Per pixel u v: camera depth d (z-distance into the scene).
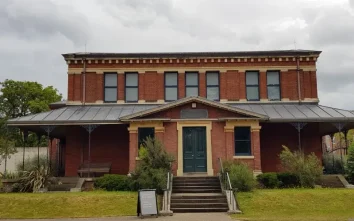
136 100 29.86
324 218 16.31
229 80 29.77
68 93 29.67
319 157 28.00
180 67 29.98
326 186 24.17
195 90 29.84
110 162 28.14
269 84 29.95
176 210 18.53
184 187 21.98
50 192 22.78
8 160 35.91
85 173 26.94
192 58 29.92
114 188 23.17
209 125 25.66
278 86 29.94
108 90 30.02
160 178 21.22
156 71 29.97
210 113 25.80
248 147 25.64
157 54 29.92
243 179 21.16
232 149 25.25
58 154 33.16
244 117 25.36
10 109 54.31
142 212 16.83
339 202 19.11
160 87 29.75
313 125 28.34
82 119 25.84
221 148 25.44
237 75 29.88
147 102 29.58
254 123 25.50
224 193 20.52
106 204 19.16
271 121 25.47
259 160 25.08
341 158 27.44
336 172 27.33
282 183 23.67
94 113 27.48
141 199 17.12
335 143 53.56
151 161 22.27
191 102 25.80
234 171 21.70
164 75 30.05
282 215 17.16
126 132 28.58
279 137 28.30
